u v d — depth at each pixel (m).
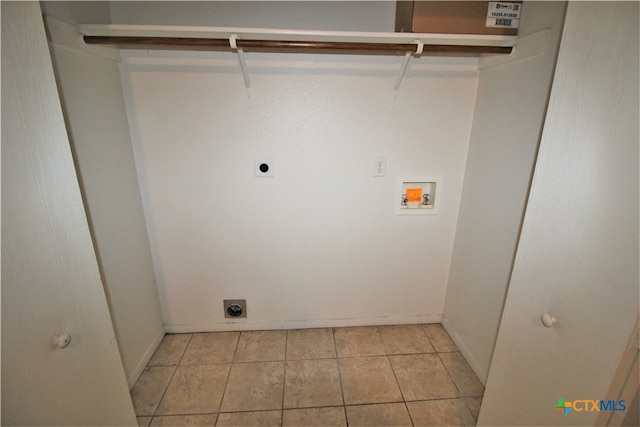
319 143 1.57
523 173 1.20
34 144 0.67
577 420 0.79
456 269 1.78
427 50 1.22
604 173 0.68
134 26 1.09
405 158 1.62
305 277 1.83
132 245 1.52
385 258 1.82
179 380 1.55
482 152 1.49
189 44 1.17
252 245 1.74
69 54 1.10
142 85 1.43
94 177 1.23
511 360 1.02
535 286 0.90
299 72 1.45
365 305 1.93
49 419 0.74
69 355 0.79
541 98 1.10
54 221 0.73
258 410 1.39
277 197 1.65
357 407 1.41
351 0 1.40
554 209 0.82
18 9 0.63
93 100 1.23
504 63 1.30
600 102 0.69
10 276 0.63
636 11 0.61
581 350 0.77
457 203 1.73
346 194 1.67
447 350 1.77
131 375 1.50
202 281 1.80
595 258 0.72
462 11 1.18
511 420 1.03
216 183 1.61
